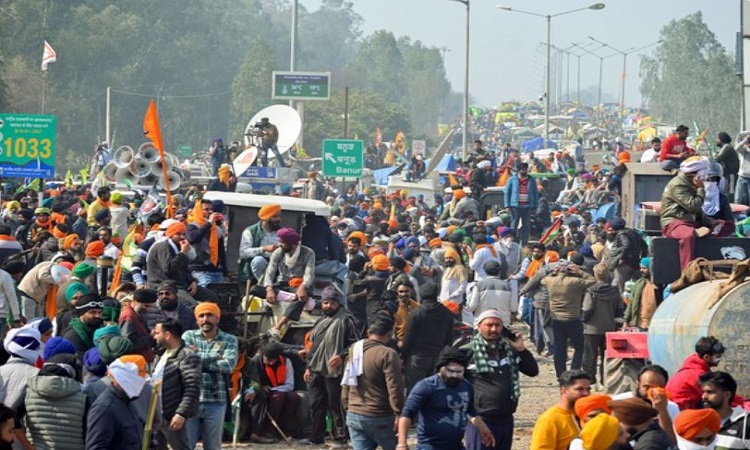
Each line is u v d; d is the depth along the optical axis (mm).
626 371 35531
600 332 44656
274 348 36406
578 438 21250
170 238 38781
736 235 35562
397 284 39438
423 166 119562
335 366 34906
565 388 23047
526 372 28922
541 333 55219
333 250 45000
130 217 63312
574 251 53906
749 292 28500
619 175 63438
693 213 33844
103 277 41531
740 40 72188
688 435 21031
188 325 34062
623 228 50750
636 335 35062
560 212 77875
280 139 97812
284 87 161875
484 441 27406
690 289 30516
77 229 57781
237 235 44312
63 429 24812
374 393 29641
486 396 28156
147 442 25062
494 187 87938
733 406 25047
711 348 25375
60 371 25156
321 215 44438
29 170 65188
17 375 26422
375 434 29734
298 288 38719
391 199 90188
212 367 30469
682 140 61812
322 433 35969
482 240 54688
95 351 26578
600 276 44875
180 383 28500
